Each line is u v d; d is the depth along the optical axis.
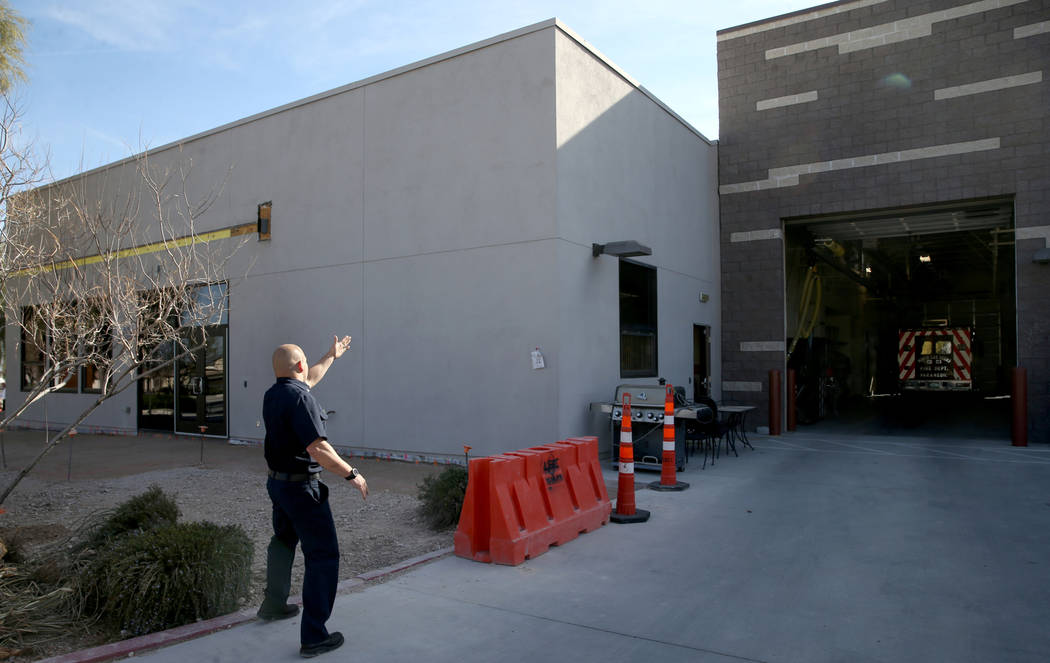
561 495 6.63
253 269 13.80
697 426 11.20
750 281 16.39
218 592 4.62
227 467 11.12
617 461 10.50
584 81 11.16
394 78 11.98
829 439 14.59
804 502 8.22
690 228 15.33
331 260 12.66
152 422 15.80
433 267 11.41
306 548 4.11
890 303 27.58
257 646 4.19
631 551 6.22
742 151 16.52
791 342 17.02
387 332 11.88
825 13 15.62
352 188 12.44
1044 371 13.43
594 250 11.21
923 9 14.62
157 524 5.55
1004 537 6.61
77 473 10.61
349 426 12.29
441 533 6.95
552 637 4.31
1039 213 13.47
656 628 4.45
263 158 13.70
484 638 4.30
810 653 4.06
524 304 10.46
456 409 11.05
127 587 4.39
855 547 6.30
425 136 11.59
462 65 11.24
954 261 23.80
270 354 13.48
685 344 14.77
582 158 11.00
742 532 6.86
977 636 4.29
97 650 4.04
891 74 14.90
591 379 11.01
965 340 22.62
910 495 8.59
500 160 10.79
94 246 13.73
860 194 15.15
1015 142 13.71
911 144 14.68
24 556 5.54
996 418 18.70
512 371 10.53
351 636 4.33
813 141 15.70
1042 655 4.02
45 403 17.67
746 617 4.63
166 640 4.22
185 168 14.73
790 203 15.92
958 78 14.26
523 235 10.52
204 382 14.73
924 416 19.66
